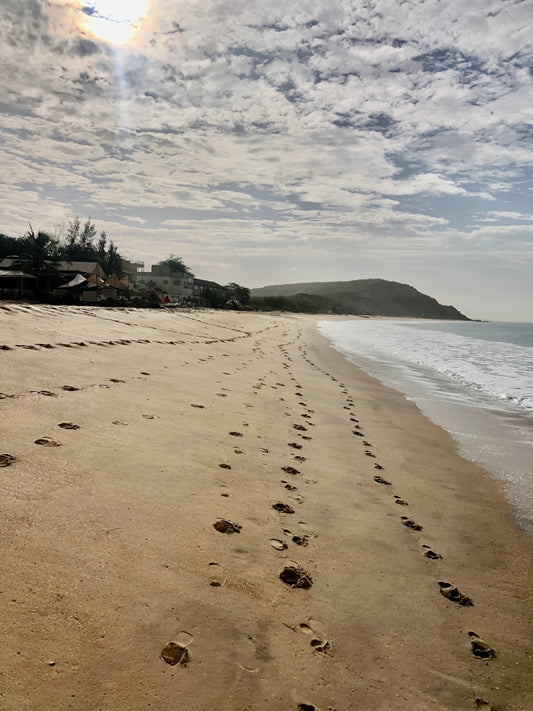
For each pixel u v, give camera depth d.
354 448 8.40
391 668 3.18
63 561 3.42
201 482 5.43
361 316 194.25
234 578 3.77
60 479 4.66
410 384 17.92
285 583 3.89
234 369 14.89
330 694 2.85
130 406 7.78
